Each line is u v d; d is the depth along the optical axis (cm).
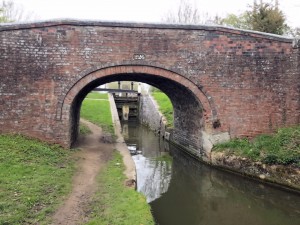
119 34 1288
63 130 1272
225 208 1041
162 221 926
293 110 1377
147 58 1308
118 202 831
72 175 1034
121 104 3494
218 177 1342
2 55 1215
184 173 1461
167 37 1315
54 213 743
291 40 1358
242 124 1377
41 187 866
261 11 2125
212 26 1328
